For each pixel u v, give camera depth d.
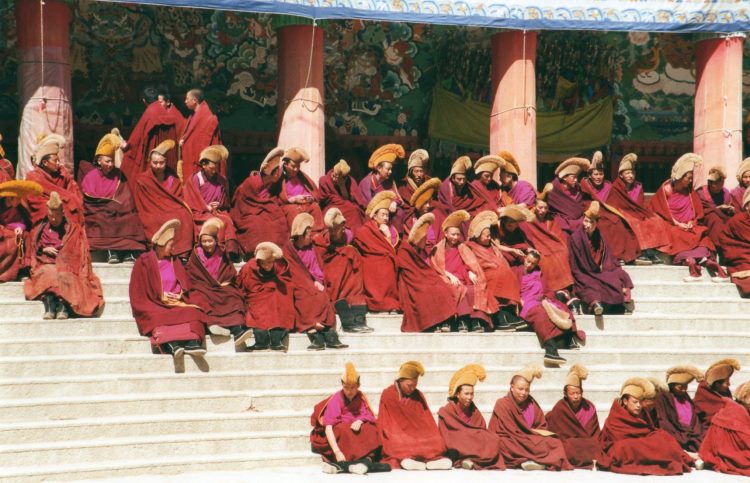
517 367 18.64
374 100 26.91
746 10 24.41
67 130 20.75
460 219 19.62
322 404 16.25
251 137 25.97
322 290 18.38
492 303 19.16
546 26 23.45
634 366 19.20
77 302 17.42
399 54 27.03
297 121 22.45
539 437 16.69
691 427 17.58
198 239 18.50
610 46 27.95
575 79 27.73
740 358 19.62
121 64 25.08
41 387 16.09
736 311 20.75
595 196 21.94
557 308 19.14
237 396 16.83
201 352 17.12
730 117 24.58
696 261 21.61
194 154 20.62
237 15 25.88
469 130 27.20
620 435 16.78
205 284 17.80
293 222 18.59
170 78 25.47
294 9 21.67
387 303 19.17
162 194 19.38
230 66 25.88
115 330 17.45
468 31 27.16
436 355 18.45
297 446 16.48
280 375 17.36
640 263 21.61
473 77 27.14
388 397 16.52
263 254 17.69
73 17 24.69
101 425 15.70
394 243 19.91
